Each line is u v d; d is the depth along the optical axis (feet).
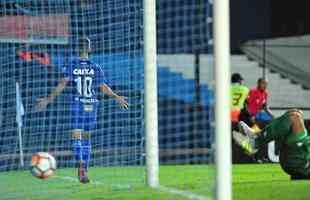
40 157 98.37
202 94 143.33
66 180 113.39
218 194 64.49
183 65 174.19
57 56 163.73
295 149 97.76
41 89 161.79
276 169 135.23
